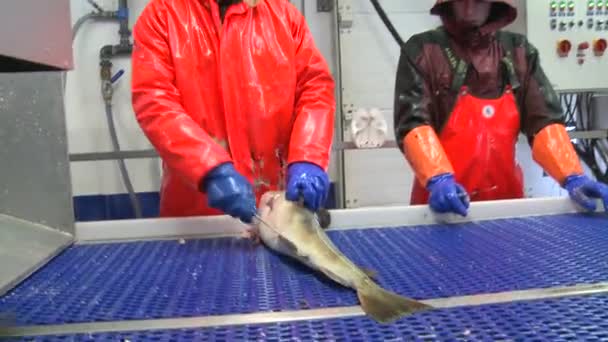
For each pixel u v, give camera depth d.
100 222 1.05
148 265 0.86
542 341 0.50
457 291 0.66
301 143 1.15
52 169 1.01
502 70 1.61
